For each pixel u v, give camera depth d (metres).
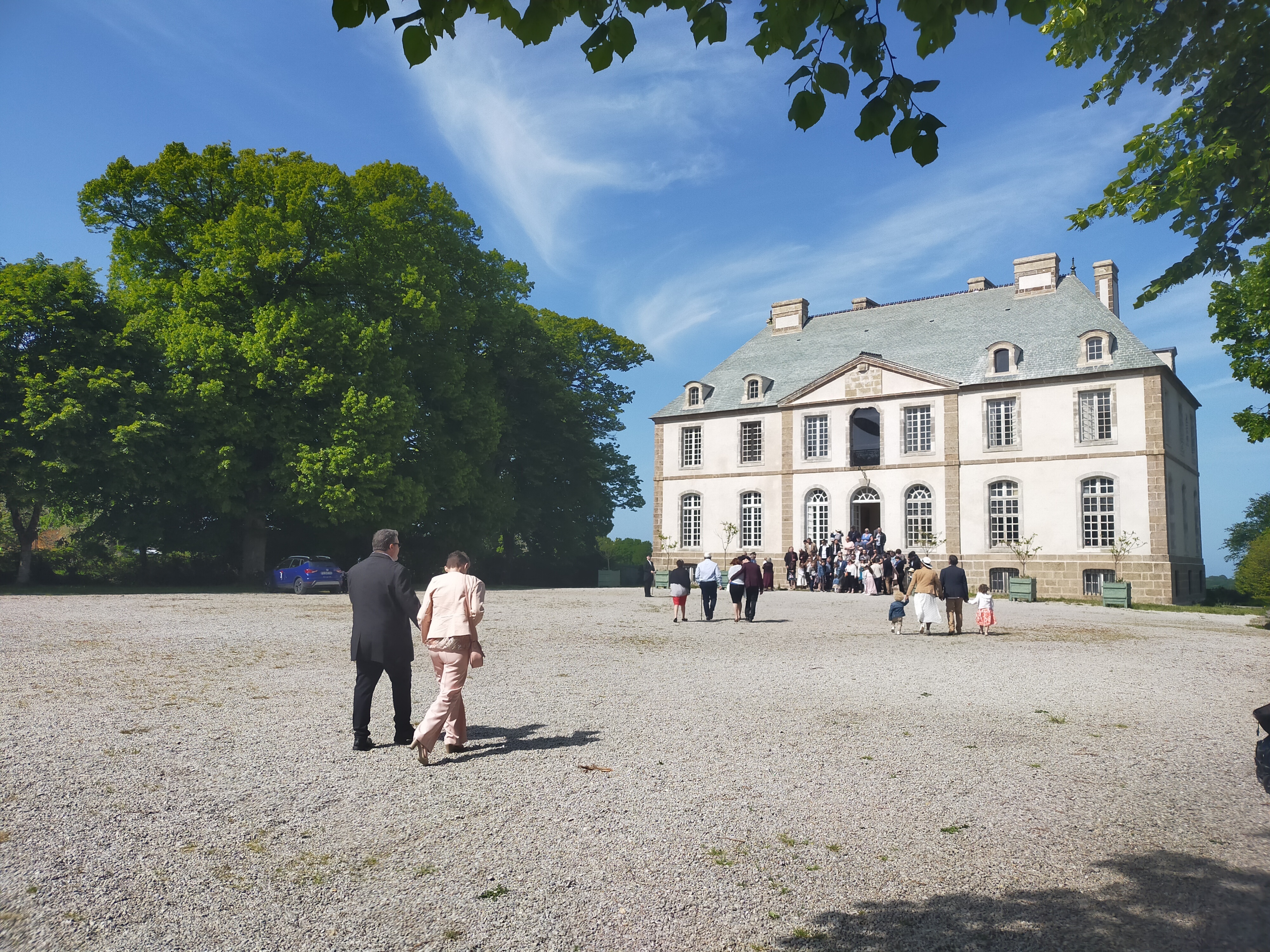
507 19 3.38
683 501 45.31
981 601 17.70
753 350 48.25
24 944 3.65
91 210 30.27
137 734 7.48
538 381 43.88
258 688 9.96
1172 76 5.57
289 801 5.70
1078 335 36.47
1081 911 4.04
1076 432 35.06
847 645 15.28
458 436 37.06
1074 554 34.69
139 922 3.89
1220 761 6.84
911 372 38.84
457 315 35.78
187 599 24.52
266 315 28.56
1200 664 12.99
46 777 6.10
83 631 15.36
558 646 14.70
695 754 6.99
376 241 31.89
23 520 35.06
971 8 3.56
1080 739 7.56
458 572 7.30
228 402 28.52
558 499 46.66
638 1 3.47
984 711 8.86
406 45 3.28
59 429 25.44
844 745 7.32
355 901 4.14
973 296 43.16
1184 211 6.25
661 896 4.21
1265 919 3.92
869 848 4.88
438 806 5.62
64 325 26.92
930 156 3.75
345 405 29.23
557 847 4.89
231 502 30.02
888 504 39.12
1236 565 62.66
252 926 3.87
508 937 3.78
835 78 3.65
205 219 31.09
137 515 30.00
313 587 29.11
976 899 4.18
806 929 3.86
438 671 6.97
